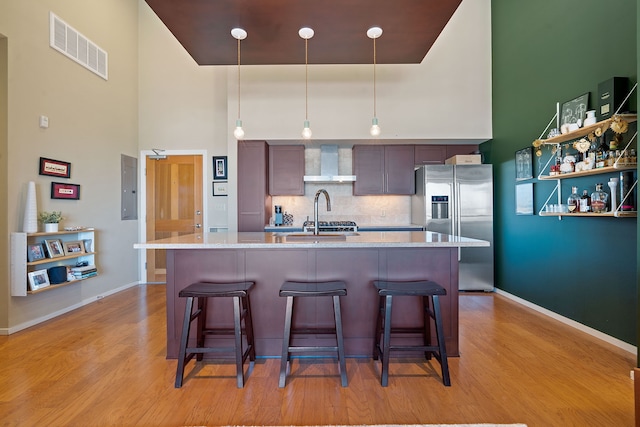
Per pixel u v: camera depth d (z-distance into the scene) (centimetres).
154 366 246
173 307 260
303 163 516
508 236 445
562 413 188
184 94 542
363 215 548
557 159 333
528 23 400
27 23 333
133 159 523
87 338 301
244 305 247
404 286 231
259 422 181
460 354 265
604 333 291
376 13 288
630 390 211
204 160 540
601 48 293
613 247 281
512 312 377
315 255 262
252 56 364
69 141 389
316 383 222
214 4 276
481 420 182
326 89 493
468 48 494
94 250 429
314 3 275
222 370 240
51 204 365
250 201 489
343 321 262
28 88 335
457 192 470
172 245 237
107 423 181
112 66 470
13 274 315
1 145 314
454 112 492
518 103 421
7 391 212
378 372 238
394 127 491
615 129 249
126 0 504
